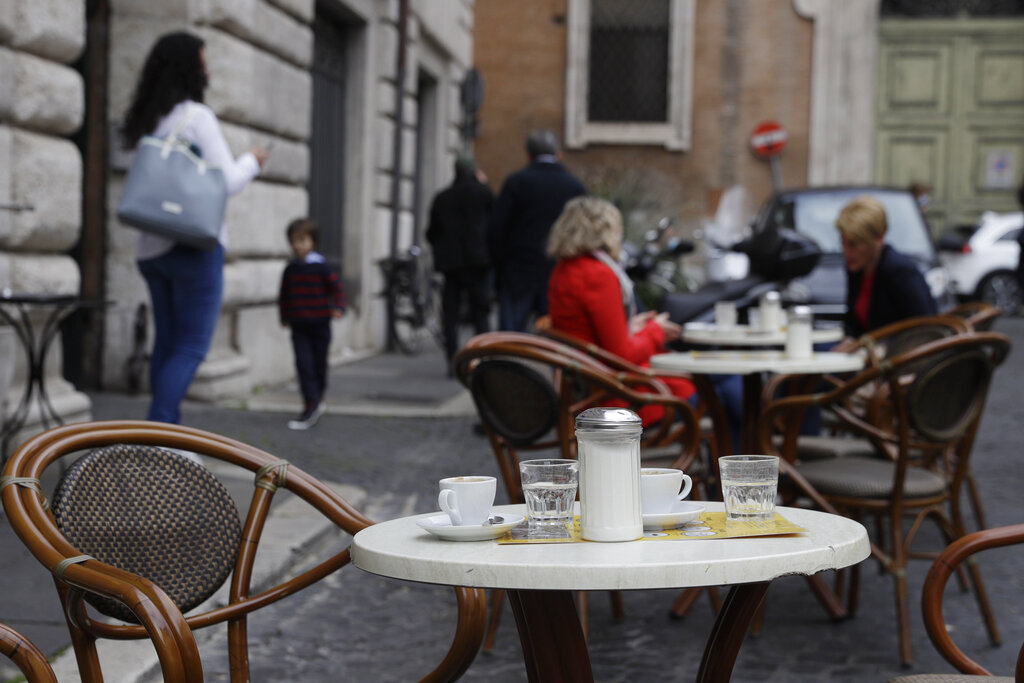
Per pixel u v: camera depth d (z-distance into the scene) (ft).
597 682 12.16
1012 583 15.98
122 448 7.66
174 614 6.02
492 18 74.13
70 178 22.27
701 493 14.73
